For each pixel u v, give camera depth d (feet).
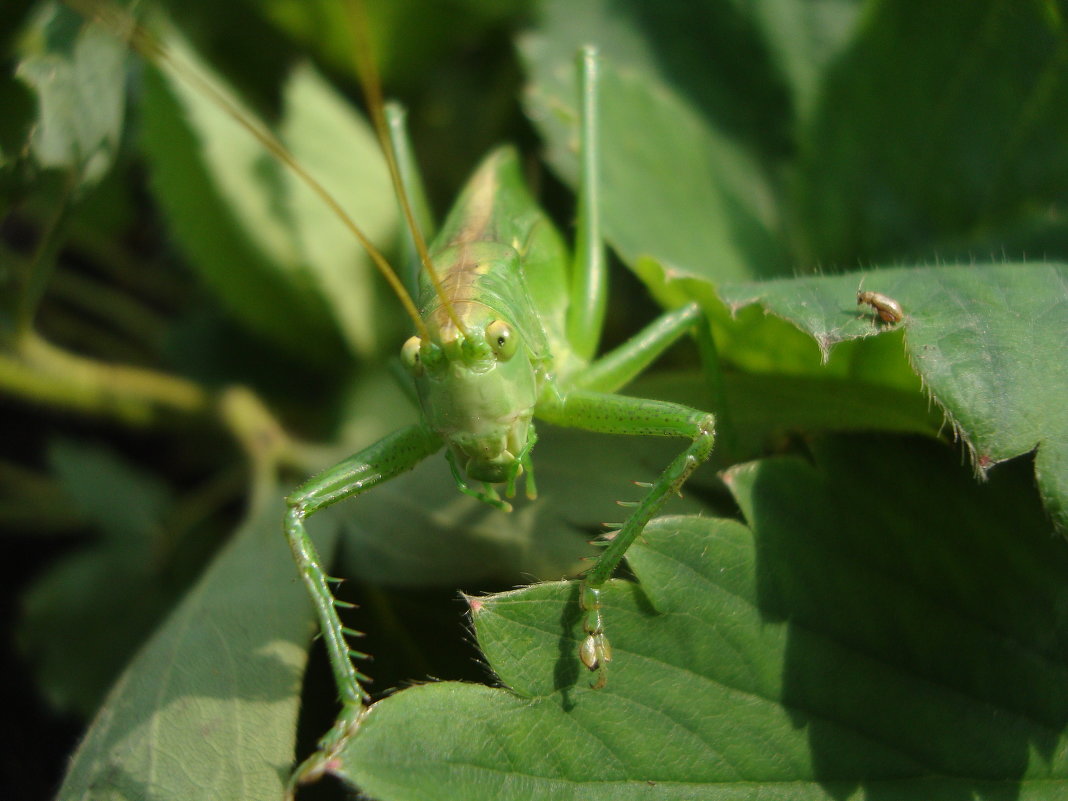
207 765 0.29
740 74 0.43
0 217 0.35
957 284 0.30
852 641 0.29
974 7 0.37
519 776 0.27
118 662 0.40
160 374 0.43
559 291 0.36
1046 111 0.37
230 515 0.42
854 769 0.29
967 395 0.29
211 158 0.38
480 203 0.35
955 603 0.30
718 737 0.28
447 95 0.48
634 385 0.35
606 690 0.28
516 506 0.33
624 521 0.29
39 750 0.38
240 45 0.46
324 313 0.41
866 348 0.31
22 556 0.43
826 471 0.30
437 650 0.33
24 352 0.39
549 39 0.43
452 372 0.31
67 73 0.35
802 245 0.40
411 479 0.34
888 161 0.39
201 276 0.41
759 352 0.33
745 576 0.29
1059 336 0.29
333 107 0.41
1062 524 0.28
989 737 0.29
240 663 0.31
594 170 0.36
